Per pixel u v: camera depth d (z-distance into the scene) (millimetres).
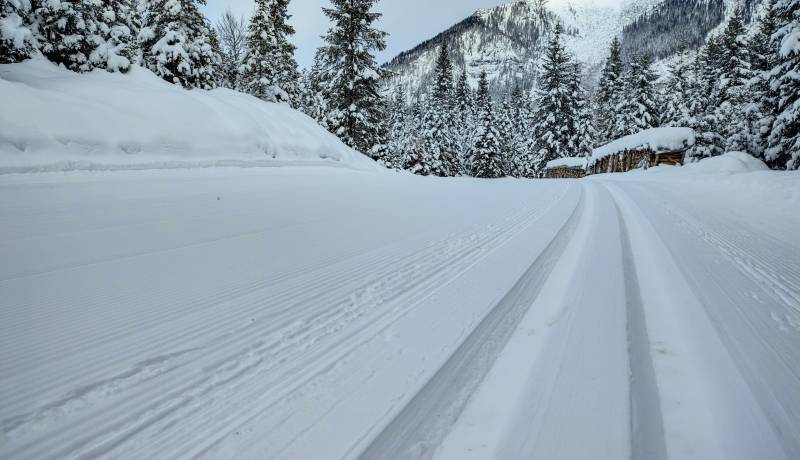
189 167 9273
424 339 1998
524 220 5699
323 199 7285
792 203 7551
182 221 4711
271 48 23312
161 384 1600
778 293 2824
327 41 21219
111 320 2184
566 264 3381
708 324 2199
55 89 9008
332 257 3611
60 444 1258
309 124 16875
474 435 1306
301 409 1441
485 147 39031
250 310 2381
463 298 2578
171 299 2512
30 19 10555
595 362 1762
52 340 1931
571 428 1332
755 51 24281
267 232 4488
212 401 1493
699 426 1349
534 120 46469
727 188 10312
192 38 17938
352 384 1602
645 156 25656
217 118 11477
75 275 2850
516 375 1659
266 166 11297
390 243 4199
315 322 2219
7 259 3100
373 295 2648
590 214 6363
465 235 4633
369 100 22047
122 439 1286
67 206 4949
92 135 7961
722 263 3604
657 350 1886
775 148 17359
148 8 17203
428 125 42250
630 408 1438
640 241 4387
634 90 38719
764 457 1208
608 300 2535
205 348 1910
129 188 6543
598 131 52719
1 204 4746
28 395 1499
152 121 9609
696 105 33688
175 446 1254
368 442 1270
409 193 9086
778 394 1554
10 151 6590
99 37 11430
